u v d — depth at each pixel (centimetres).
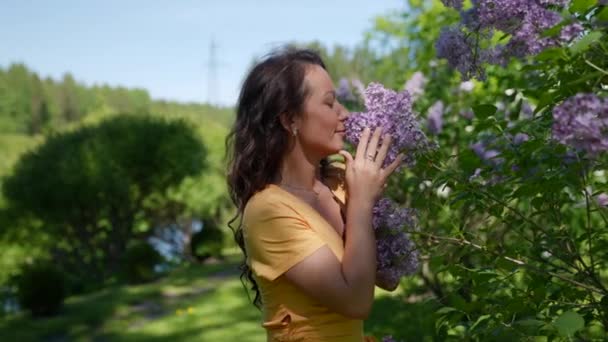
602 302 166
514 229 184
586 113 113
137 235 1750
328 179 174
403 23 616
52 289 924
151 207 1709
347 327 148
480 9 164
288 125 155
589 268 180
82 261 1634
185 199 1756
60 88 6462
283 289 148
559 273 191
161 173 1655
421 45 553
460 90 419
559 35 147
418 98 419
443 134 374
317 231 147
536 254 187
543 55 136
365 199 147
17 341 802
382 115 154
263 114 155
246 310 818
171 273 1298
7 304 1384
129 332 779
